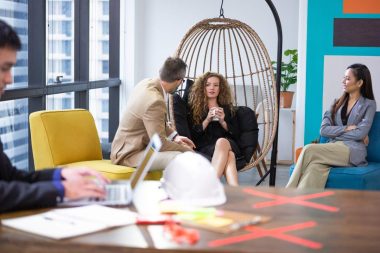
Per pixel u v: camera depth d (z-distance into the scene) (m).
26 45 5.20
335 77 5.86
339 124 5.05
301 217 1.86
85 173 2.09
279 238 1.63
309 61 5.89
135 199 2.07
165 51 8.02
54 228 1.69
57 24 5.80
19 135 5.09
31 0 5.18
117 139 4.39
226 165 4.52
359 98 5.01
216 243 1.58
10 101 4.91
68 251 1.58
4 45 1.86
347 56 5.83
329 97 5.88
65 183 1.93
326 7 5.82
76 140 4.25
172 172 2.11
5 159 2.10
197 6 7.92
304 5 6.01
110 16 7.69
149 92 4.32
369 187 4.61
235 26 5.32
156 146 2.02
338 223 1.79
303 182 4.71
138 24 7.93
